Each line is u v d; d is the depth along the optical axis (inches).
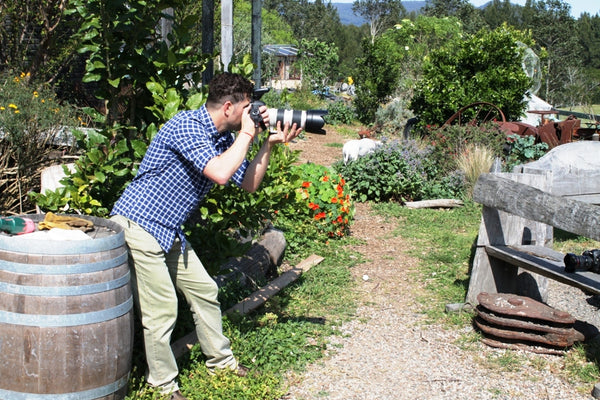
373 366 178.2
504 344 189.8
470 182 414.0
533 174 218.7
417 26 1176.8
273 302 212.2
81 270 124.8
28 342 123.5
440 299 232.2
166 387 148.5
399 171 414.6
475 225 350.6
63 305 123.9
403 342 194.9
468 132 471.5
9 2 428.5
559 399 162.1
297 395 160.2
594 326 199.2
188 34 185.6
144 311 144.6
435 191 414.6
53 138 300.7
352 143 465.7
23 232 136.3
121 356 133.5
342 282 249.4
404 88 927.7
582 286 175.0
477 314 203.3
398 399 161.0
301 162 526.6
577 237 313.9
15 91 303.7
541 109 695.7
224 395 151.7
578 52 2442.2
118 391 136.3
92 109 184.5
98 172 163.0
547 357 184.7
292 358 176.7
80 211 166.4
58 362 124.9
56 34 441.4
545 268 188.5
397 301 231.0
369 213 379.6
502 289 219.0
